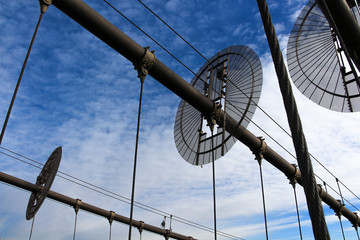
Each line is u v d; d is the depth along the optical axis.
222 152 20.59
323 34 20.31
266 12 4.34
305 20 21.30
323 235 3.29
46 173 26.55
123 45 14.30
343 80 18.83
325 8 5.74
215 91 21.55
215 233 13.80
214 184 14.84
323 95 19.41
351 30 8.15
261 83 18.95
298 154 3.70
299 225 23.86
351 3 12.23
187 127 25.05
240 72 20.78
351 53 8.66
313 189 3.50
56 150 26.86
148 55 14.91
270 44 4.23
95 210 33.00
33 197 26.42
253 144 21.09
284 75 4.04
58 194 30.61
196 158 22.64
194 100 17.05
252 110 18.61
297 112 3.87
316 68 20.11
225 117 18.06
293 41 21.64
